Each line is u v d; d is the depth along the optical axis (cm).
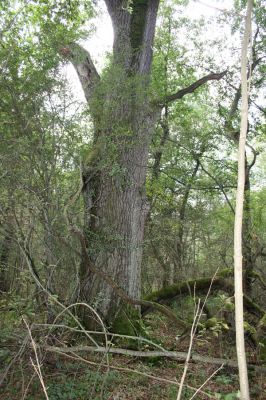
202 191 1825
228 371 790
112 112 954
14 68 812
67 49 916
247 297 1061
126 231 1004
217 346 890
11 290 795
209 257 1748
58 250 839
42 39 888
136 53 1053
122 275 985
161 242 1633
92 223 1006
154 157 1647
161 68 1800
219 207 1856
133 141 988
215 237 1833
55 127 845
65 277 893
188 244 1820
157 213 1692
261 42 1430
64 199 842
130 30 1068
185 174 1738
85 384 676
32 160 794
